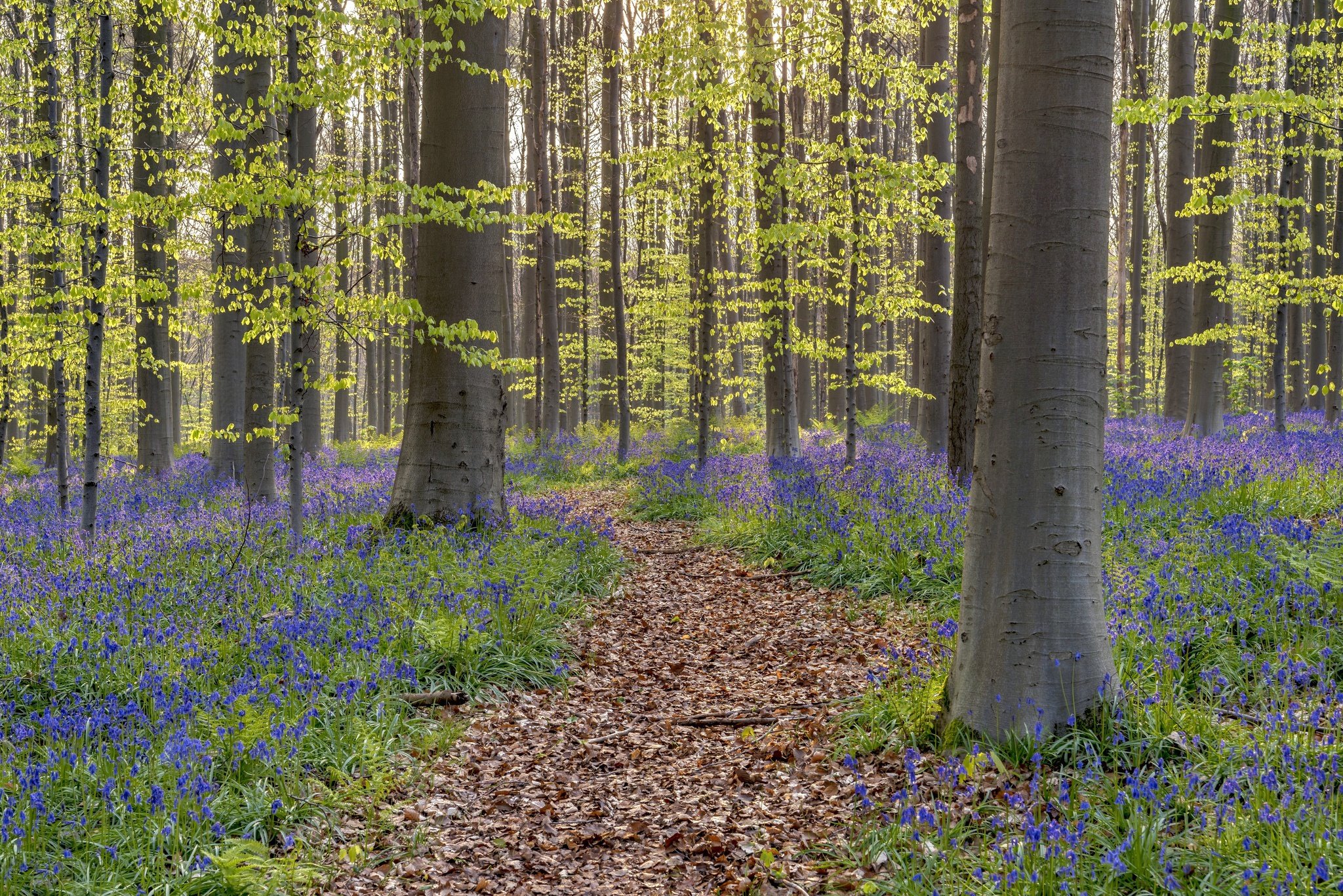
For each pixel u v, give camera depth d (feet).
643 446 78.69
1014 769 14.44
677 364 103.30
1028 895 10.84
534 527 33.65
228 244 41.81
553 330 82.38
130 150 38.04
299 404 28.81
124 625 19.27
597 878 13.71
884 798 14.76
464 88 32.68
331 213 51.37
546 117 81.97
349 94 28.14
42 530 30.40
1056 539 15.06
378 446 91.86
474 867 14.08
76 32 38.60
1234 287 51.19
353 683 17.46
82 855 12.44
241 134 27.78
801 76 43.27
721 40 44.93
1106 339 15.40
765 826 14.82
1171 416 62.69
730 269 97.86
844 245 56.65
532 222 44.39
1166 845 11.34
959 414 38.96
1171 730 14.57
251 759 15.17
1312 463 34.55
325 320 28.55
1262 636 17.85
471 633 22.07
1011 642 15.24
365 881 13.51
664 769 17.75
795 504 36.42
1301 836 10.85
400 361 127.13
